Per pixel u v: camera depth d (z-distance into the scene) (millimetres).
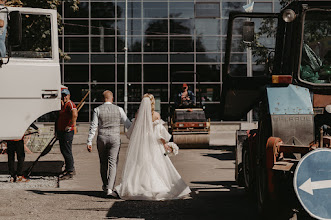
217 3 41094
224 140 25219
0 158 15922
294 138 6094
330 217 5484
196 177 11750
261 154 6605
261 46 7480
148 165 8719
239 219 7133
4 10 8516
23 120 8734
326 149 5523
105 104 9180
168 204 8320
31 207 8078
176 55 41250
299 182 5492
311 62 6434
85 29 41250
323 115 6328
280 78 6219
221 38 41062
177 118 20125
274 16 7273
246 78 7441
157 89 41406
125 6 41094
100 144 9000
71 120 11336
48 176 11922
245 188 9148
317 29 6418
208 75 41094
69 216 7402
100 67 41344
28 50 8867
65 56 24953
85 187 10266
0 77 8609
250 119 38219
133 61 41375
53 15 9055
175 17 41219
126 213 7598
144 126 8828
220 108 7789
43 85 8859
